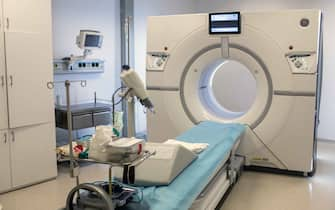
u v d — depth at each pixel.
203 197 2.32
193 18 3.77
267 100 3.58
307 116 3.43
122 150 1.55
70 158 1.58
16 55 3.26
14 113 3.29
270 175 3.67
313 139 3.46
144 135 5.43
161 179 1.88
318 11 3.28
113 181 1.82
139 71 5.51
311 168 3.54
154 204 1.68
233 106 5.90
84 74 4.59
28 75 3.37
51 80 3.56
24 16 3.30
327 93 5.23
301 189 3.28
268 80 3.56
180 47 3.85
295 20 3.36
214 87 5.97
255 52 3.55
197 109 3.89
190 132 3.21
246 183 3.44
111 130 1.67
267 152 3.65
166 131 4.02
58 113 3.96
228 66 5.80
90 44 4.21
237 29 3.57
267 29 3.46
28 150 3.45
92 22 4.68
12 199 3.15
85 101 4.64
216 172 2.57
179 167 2.03
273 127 3.57
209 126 3.47
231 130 3.31
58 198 3.16
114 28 5.03
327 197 3.08
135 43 5.38
